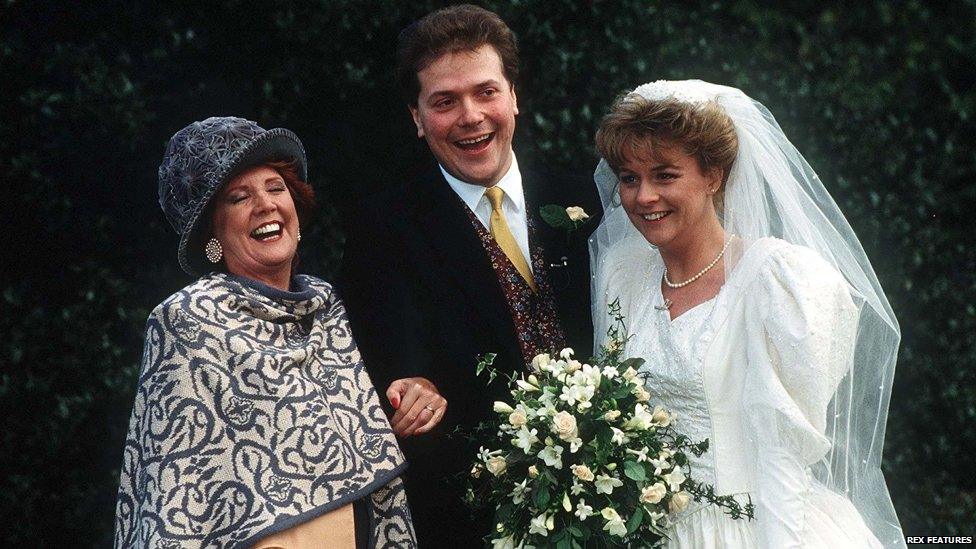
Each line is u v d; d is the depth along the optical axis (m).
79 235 9.91
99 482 9.98
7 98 9.69
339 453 6.08
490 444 7.00
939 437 13.26
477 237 7.20
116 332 10.02
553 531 6.12
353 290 7.37
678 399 6.22
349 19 10.48
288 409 5.98
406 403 6.65
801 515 5.86
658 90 6.22
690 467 6.16
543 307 7.17
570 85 11.34
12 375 9.68
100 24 9.98
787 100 12.80
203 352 5.95
